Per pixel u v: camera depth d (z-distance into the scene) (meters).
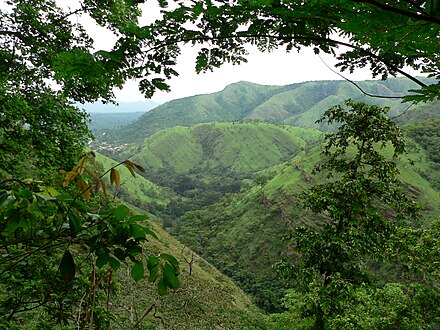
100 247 1.15
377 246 7.52
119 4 7.03
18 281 1.82
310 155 86.75
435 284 7.70
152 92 1.55
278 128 186.38
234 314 13.59
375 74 1.62
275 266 8.48
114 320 1.88
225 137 183.25
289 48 1.46
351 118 8.03
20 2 7.22
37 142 7.14
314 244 7.77
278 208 71.12
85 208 1.16
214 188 137.62
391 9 0.89
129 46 1.41
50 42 7.71
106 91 7.95
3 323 1.82
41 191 1.23
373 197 7.89
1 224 1.15
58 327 2.41
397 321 7.06
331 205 7.44
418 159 69.19
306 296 7.70
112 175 1.16
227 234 74.50
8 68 7.36
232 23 1.34
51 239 1.16
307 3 1.08
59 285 1.86
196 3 1.22
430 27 0.98
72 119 8.27
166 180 148.25
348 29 1.05
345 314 7.56
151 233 1.19
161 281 1.25
